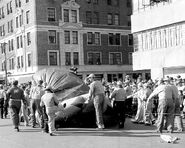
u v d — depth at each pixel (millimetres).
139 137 12484
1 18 66562
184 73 28844
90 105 15516
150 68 32062
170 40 29750
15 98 15273
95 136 13039
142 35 32969
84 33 57219
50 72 18250
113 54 60281
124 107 15188
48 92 13875
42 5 53000
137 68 33719
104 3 59656
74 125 16047
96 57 58438
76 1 56469
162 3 30516
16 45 59688
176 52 29047
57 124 15578
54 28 54000
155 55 31375
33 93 15922
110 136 12914
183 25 28312
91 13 58219
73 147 10945
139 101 16859
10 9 62094
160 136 12406
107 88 21094
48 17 53688
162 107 13125
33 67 53344
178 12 28469
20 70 57719
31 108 16281
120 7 61375
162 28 30516
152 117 16422
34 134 14141
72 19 56031
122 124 15141
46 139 12734
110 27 60031
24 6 56031
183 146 10625
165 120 14227
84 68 56625
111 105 15891
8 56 63156
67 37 55500
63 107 14758
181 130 13789
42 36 52969
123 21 61625
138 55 33562
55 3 54188
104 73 58812
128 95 19172
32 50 53594
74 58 56062
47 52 53281
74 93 16953
